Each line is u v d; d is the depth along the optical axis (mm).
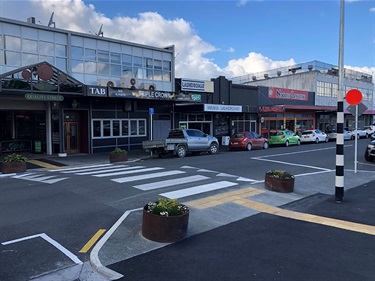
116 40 22812
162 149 19766
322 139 33750
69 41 20453
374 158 17781
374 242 5812
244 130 32938
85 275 4730
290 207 8344
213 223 7000
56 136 20797
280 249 5531
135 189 10086
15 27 18359
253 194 9500
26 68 16406
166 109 26516
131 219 7164
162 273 4703
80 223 6988
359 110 14383
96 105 22078
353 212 7801
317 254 5305
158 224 5895
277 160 18078
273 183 9977
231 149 26109
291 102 38656
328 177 12695
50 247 5719
